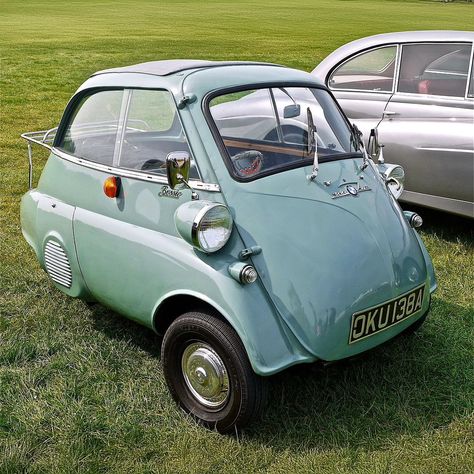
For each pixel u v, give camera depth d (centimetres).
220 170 349
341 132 420
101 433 346
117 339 439
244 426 343
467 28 3180
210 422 348
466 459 328
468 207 591
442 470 321
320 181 371
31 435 343
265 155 373
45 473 320
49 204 442
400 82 644
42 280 527
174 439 344
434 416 362
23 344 430
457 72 611
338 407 367
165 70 399
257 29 3103
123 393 382
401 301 363
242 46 2327
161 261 358
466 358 419
